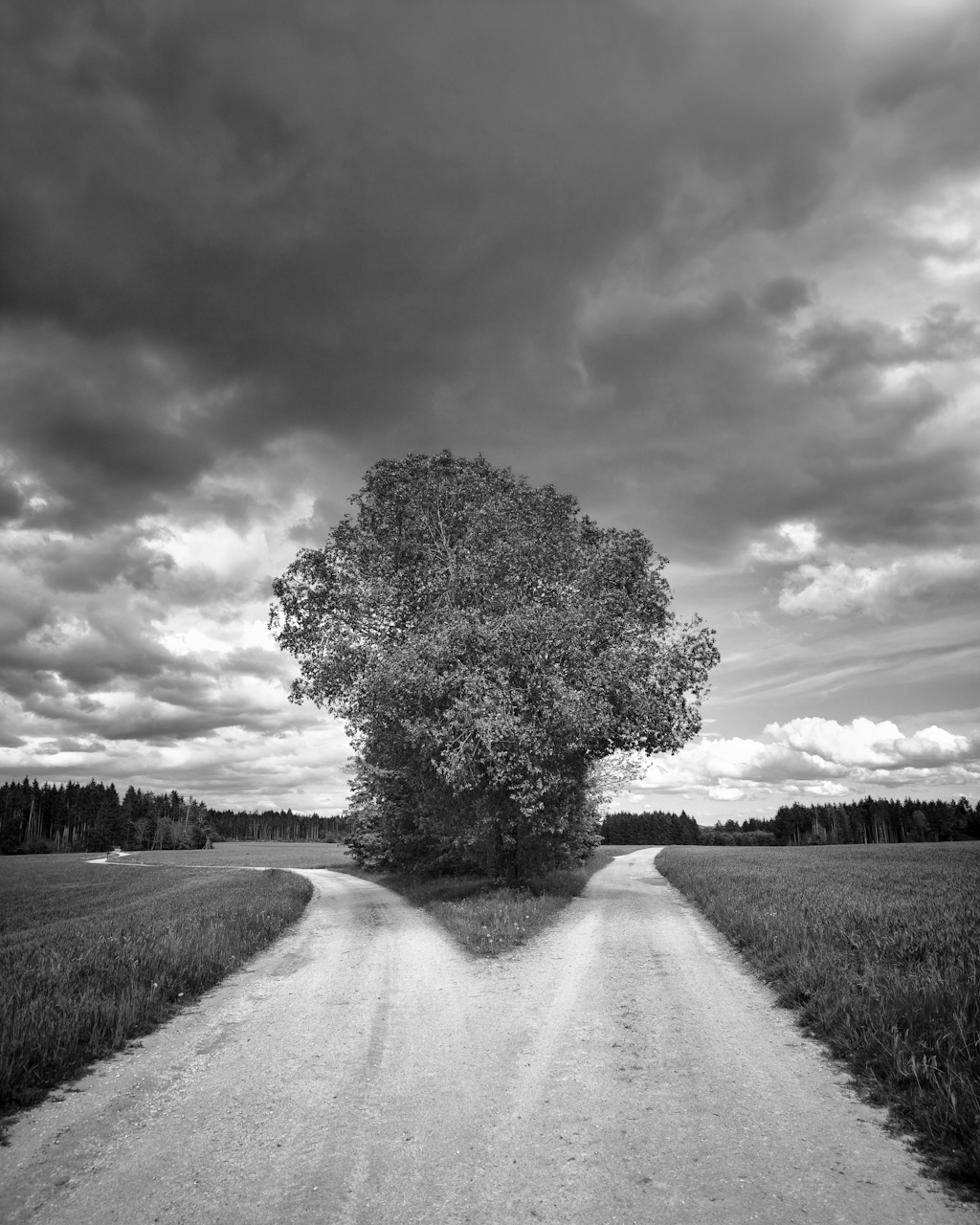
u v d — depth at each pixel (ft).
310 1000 35.42
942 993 26.43
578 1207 15.43
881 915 49.11
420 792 82.07
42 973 38.24
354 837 132.26
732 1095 21.44
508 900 65.92
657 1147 18.11
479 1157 17.98
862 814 530.27
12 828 507.71
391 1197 16.16
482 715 60.80
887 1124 19.13
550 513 78.28
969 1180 16.10
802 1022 28.58
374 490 80.18
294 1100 22.36
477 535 74.38
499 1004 33.22
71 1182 17.43
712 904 61.46
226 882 128.88
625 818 519.19
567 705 61.52
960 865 118.93
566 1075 23.63
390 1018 31.50
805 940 40.19
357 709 76.59
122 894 127.54
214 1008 34.58
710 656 75.10
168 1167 18.08
